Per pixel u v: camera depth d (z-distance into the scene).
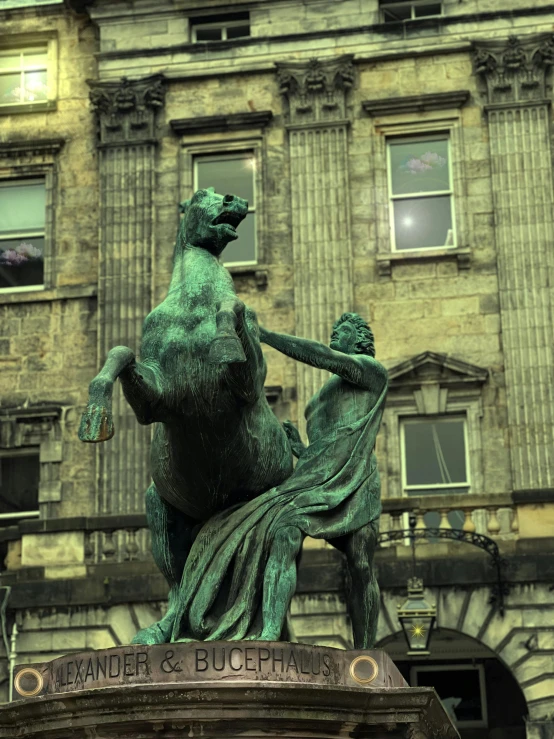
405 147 32.34
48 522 27.17
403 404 30.28
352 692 7.85
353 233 31.81
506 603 25.66
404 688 7.99
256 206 32.25
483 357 30.59
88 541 27.06
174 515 9.24
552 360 30.23
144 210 32.47
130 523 26.97
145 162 32.72
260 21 33.22
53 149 33.44
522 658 25.44
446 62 32.44
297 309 31.39
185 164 32.72
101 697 7.70
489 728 28.56
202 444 8.68
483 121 32.06
